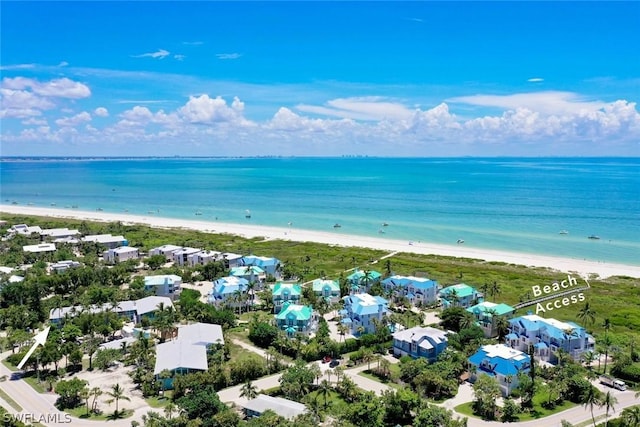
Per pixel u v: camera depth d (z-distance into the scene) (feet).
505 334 508.12
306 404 346.54
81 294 609.42
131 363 433.07
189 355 416.05
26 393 383.04
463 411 361.92
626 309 599.16
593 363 453.99
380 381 407.44
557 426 341.62
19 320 505.25
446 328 536.83
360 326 506.89
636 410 333.01
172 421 318.65
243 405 360.07
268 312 581.94
